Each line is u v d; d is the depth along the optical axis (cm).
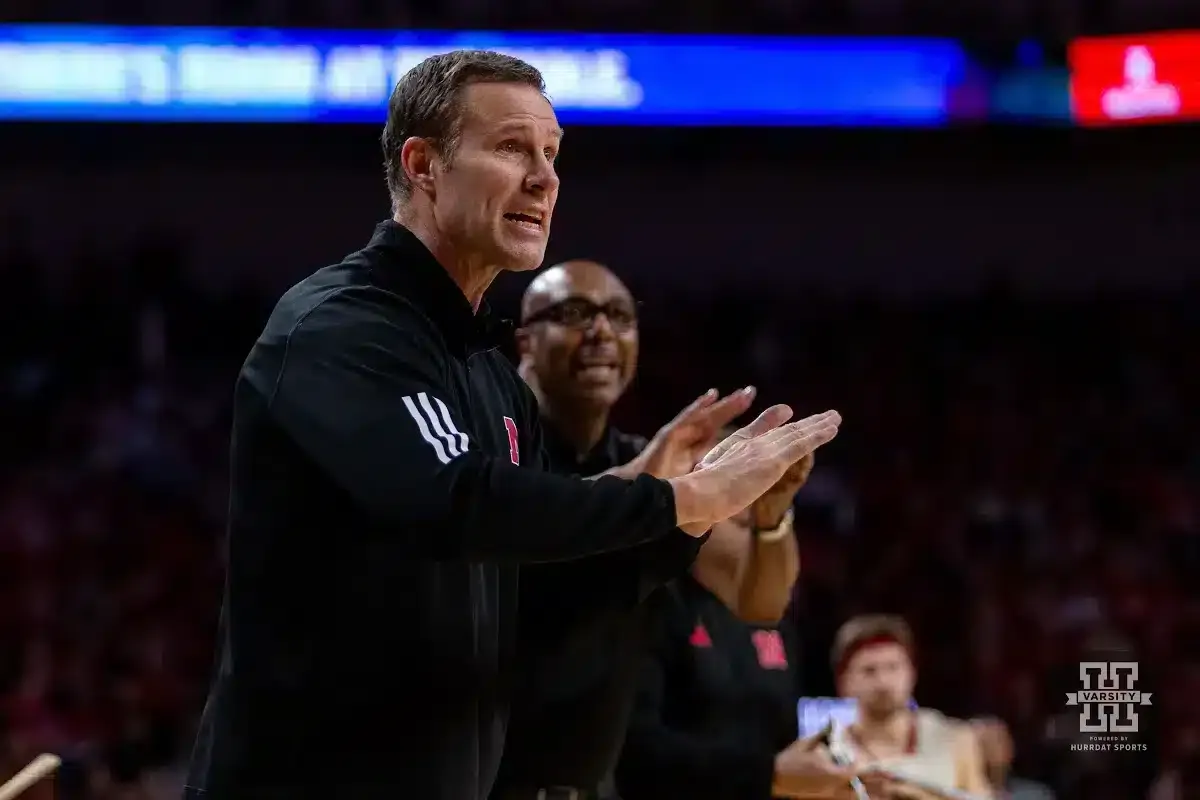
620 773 1016
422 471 560
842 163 4144
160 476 3766
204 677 3080
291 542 620
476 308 697
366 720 617
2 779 1970
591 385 1035
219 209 4353
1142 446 4128
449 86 662
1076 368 4375
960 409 4253
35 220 4319
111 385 4122
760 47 3731
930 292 4491
